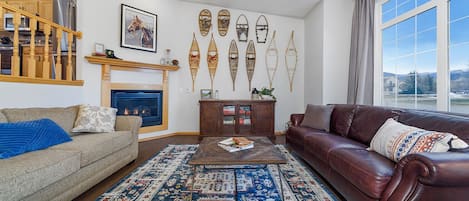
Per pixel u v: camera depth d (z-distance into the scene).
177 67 4.52
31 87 2.63
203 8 4.72
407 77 3.01
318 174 2.44
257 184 2.19
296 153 3.00
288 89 4.96
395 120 2.09
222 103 4.28
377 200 1.38
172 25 4.61
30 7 4.19
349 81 3.83
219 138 2.46
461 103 2.30
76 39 3.53
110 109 2.80
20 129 1.84
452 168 1.11
